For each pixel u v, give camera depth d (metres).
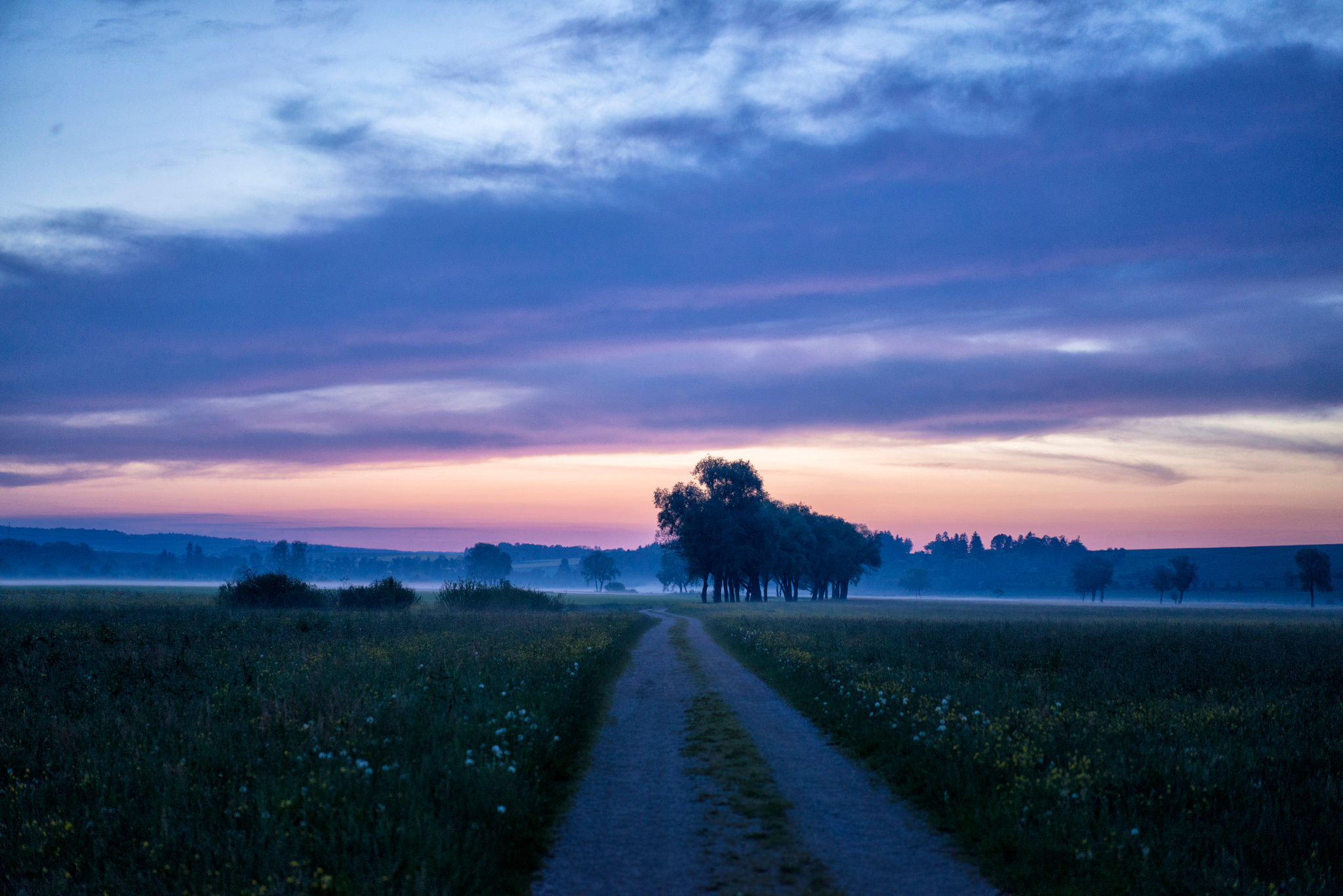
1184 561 183.88
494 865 6.25
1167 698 14.02
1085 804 7.63
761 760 10.47
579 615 46.19
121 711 11.70
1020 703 13.07
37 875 6.34
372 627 28.03
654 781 9.47
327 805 7.07
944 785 8.56
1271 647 23.61
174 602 48.47
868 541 144.25
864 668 17.23
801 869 6.60
